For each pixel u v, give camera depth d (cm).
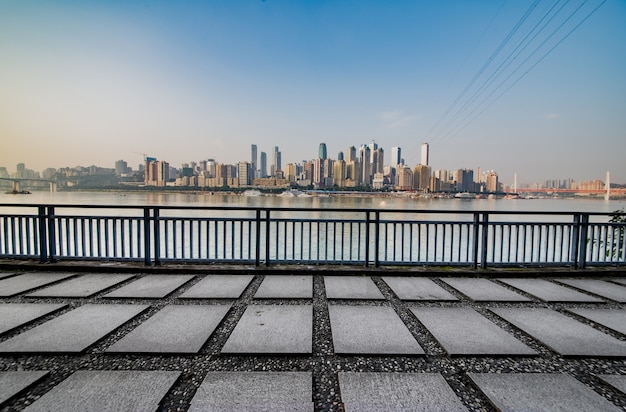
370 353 363
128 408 268
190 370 331
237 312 484
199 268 677
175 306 499
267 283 620
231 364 343
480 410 276
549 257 1338
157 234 701
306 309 496
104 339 391
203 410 265
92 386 297
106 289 571
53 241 704
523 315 479
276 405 274
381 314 479
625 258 721
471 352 367
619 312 492
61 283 600
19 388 290
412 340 397
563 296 557
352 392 295
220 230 2373
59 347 363
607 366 347
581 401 285
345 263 718
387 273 680
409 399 286
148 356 356
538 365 347
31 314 452
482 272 675
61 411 263
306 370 334
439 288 601
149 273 675
